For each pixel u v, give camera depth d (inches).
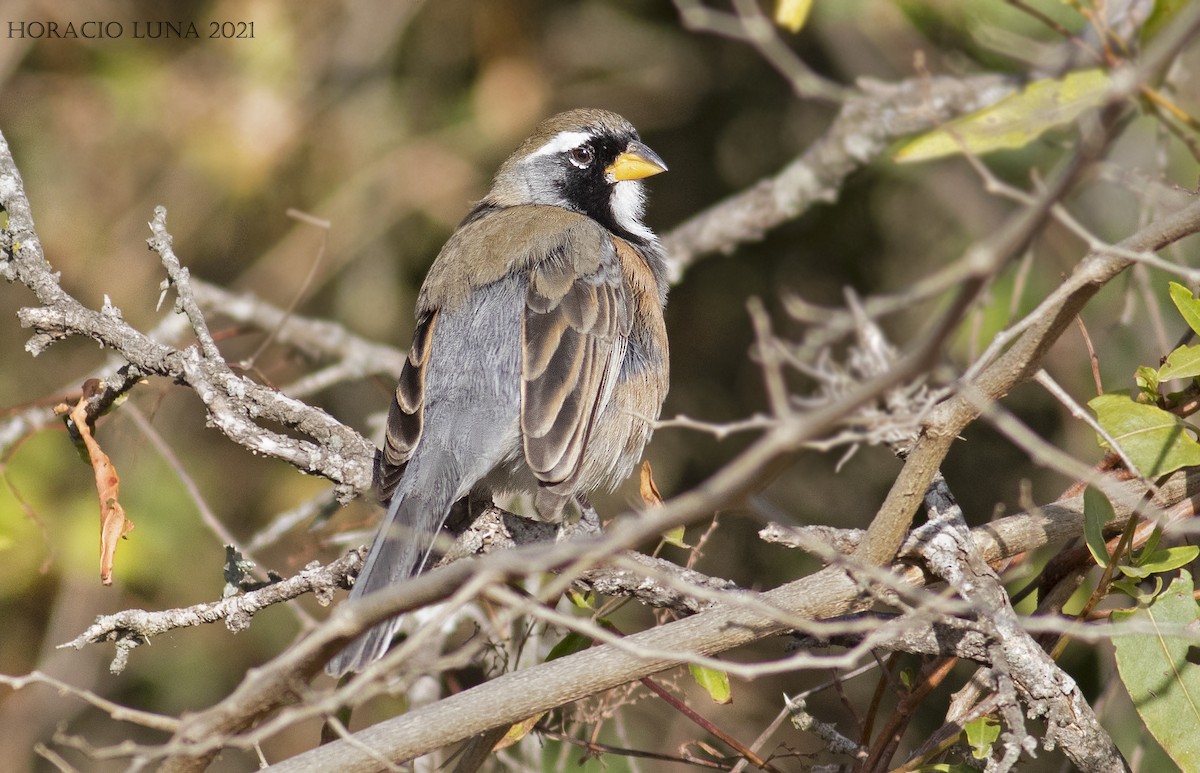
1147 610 265.4
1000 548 278.7
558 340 347.9
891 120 490.3
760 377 594.6
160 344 314.3
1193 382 280.1
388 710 406.9
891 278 580.1
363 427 596.4
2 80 591.8
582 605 299.0
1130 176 308.2
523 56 613.6
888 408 292.8
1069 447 474.9
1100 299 453.4
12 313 589.9
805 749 455.8
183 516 528.7
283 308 591.2
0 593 507.2
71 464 522.3
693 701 448.1
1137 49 292.7
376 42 605.0
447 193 605.6
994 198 536.1
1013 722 235.6
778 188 515.5
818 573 258.8
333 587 291.7
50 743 514.0
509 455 347.6
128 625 279.1
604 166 435.5
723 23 592.7
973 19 405.1
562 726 329.1
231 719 225.6
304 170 609.0
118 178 602.5
